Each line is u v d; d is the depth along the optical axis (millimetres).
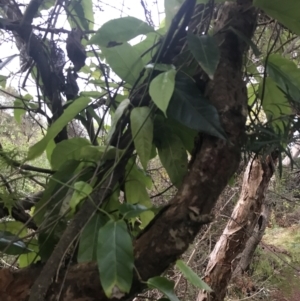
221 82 432
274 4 427
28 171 581
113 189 535
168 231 399
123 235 386
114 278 364
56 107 643
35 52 619
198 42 417
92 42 472
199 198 406
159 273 403
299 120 511
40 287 407
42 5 682
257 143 484
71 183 520
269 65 531
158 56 457
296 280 2576
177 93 425
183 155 533
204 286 493
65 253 421
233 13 465
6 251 527
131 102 480
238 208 1568
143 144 440
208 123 400
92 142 613
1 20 575
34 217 535
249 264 2367
